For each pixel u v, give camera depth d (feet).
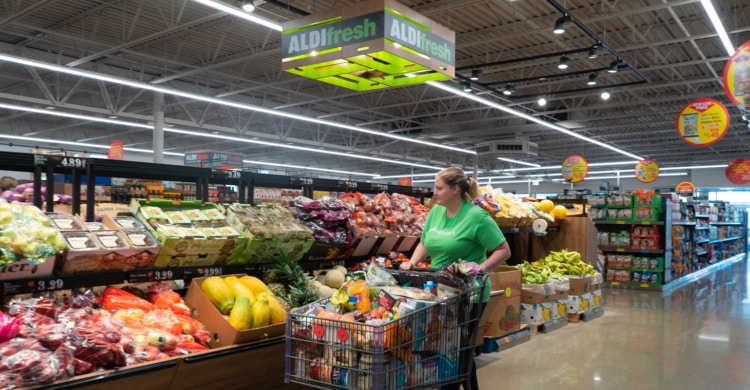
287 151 94.48
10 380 6.88
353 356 7.67
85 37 37.99
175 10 32.78
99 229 9.86
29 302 8.29
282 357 10.57
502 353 17.20
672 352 17.84
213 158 61.82
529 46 38.63
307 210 13.35
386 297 8.30
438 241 10.53
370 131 59.88
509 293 18.07
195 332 9.86
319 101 54.90
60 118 67.00
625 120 64.13
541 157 97.45
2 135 65.51
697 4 31.19
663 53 40.75
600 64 43.16
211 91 55.88
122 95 57.26
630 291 33.88
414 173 122.83
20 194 14.69
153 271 10.18
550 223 25.03
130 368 8.07
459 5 29.43
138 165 11.28
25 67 47.29
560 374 15.05
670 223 36.19
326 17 17.78
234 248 11.27
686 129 30.99
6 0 32.07
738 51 20.66
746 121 53.21
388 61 17.76
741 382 14.64
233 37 37.88
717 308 27.27
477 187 10.77
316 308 8.53
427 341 8.18
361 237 14.30
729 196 97.55
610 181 119.65
